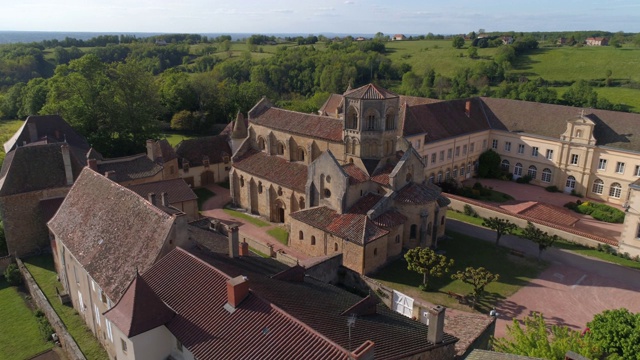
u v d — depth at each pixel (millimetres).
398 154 67438
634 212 64125
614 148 90000
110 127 106688
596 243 68188
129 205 46562
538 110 104688
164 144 93062
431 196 63906
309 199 66062
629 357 33938
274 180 74938
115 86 107312
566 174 97750
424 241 64062
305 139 73438
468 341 39281
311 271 50562
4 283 60938
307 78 186250
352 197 62562
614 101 143875
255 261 46688
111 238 44906
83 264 44281
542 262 63625
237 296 31750
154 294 33219
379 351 29281
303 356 26844
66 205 54656
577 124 94375
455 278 58281
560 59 189000
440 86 169500
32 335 49406
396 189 62500
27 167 64750
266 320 30078
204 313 32375
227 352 28750
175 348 33438
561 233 71188
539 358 27516
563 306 53219
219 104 155500
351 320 30469
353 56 199750
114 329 33375
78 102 102500
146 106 113125
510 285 57500
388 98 62094
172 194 70375
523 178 104750
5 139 107000
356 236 57844
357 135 63906
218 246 47719
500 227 66875
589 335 36562
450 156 99625
